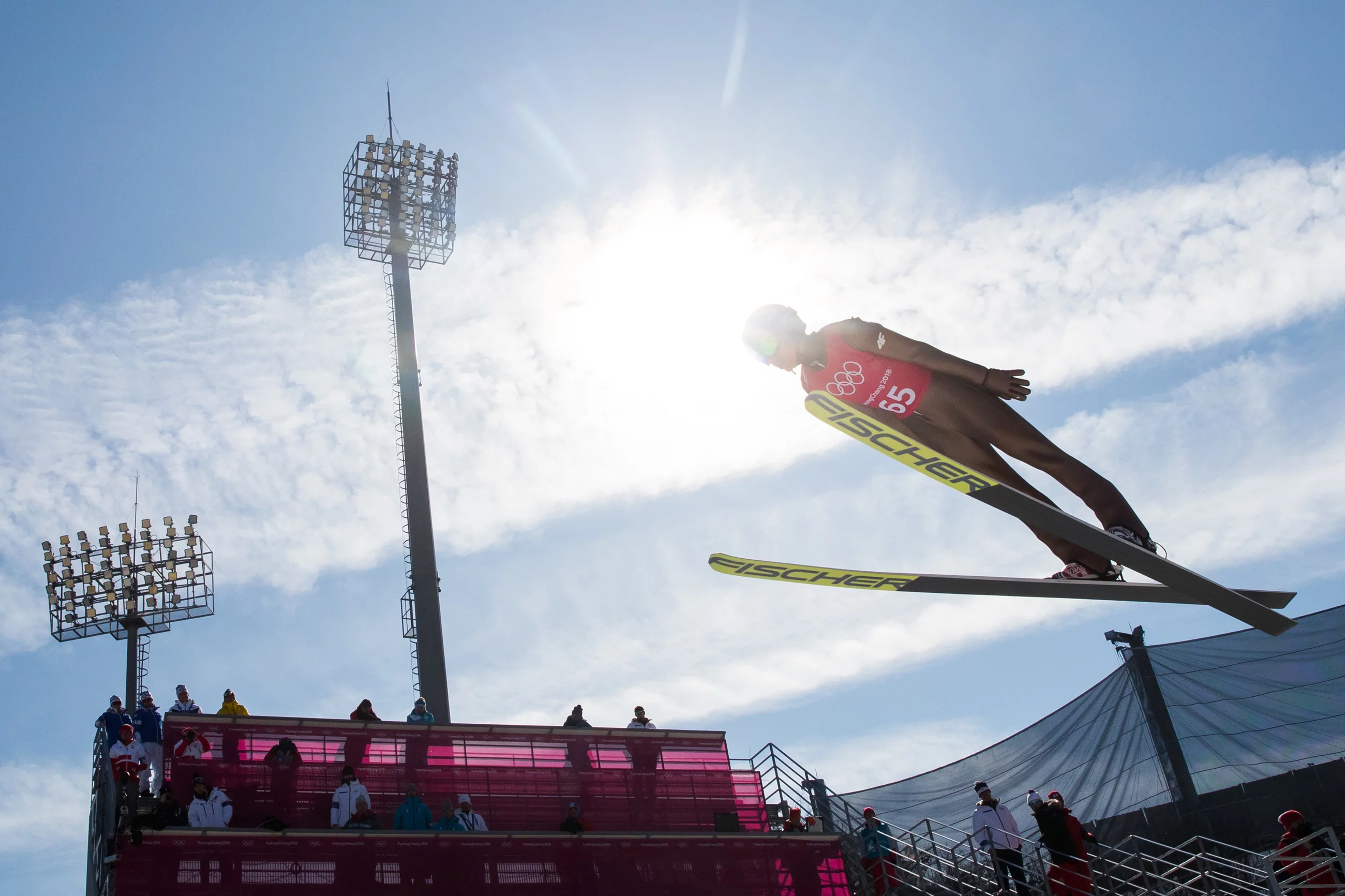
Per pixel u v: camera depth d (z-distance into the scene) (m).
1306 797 13.69
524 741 16.50
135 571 27.30
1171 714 15.00
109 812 14.06
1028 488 6.04
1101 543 5.36
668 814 16.58
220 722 15.16
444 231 29.94
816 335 6.00
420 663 22.22
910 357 5.85
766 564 6.86
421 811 14.79
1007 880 14.02
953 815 17.02
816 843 16.19
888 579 6.36
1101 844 15.02
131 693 25.77
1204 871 13.02
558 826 15.83
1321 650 14.52
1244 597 5.42
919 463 5.67
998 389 5.81
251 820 14.34
